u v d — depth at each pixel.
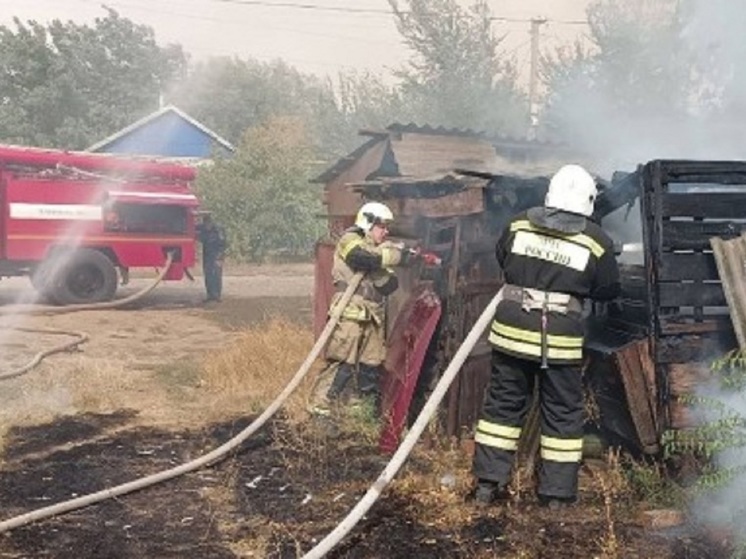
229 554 4.12
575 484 4.60
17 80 45.31
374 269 6.09
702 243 4.66
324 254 8.16
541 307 4.55
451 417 5.61
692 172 4.63
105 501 4.84
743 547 3.84
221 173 25.84
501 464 4.63
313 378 7.16
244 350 8.05
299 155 26.72
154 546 4.22
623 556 4.02
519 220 4.68
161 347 10.23
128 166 14.84
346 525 4.02
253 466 5.43
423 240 6.36
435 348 5.82
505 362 4.65
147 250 14.98
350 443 5.81
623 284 5.15
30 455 5.71
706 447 4.14
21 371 8.14
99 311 13.97
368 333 6.19
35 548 4.20
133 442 6.01
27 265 14.44
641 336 4.95
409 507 4.64
